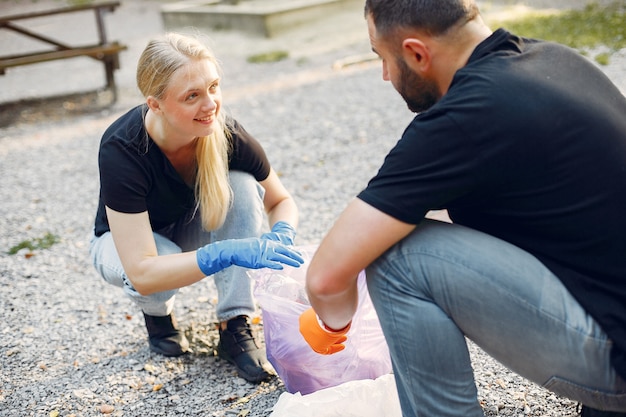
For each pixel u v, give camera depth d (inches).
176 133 92.2
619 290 65.2
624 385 66.0
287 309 91.4
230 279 104.1
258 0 421.7
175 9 415.2
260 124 233.5
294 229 102.2
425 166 65.9
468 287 67.6
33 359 113.7
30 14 277.6
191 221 105.4
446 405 71.9
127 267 93.7
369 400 86.0
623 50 255.0
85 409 99.6
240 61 324.5
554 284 66.6
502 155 64.5
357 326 92.0
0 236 166.9
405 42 70.3
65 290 137.5
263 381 102.0
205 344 113.0
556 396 92.4
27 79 339.9
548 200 65.8
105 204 94.1
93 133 245.6
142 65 89.0
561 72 68.3
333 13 381.1
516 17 327.9
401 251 70.1
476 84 66.1
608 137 65.7
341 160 194.4
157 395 101.6
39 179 203.6
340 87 263.9
